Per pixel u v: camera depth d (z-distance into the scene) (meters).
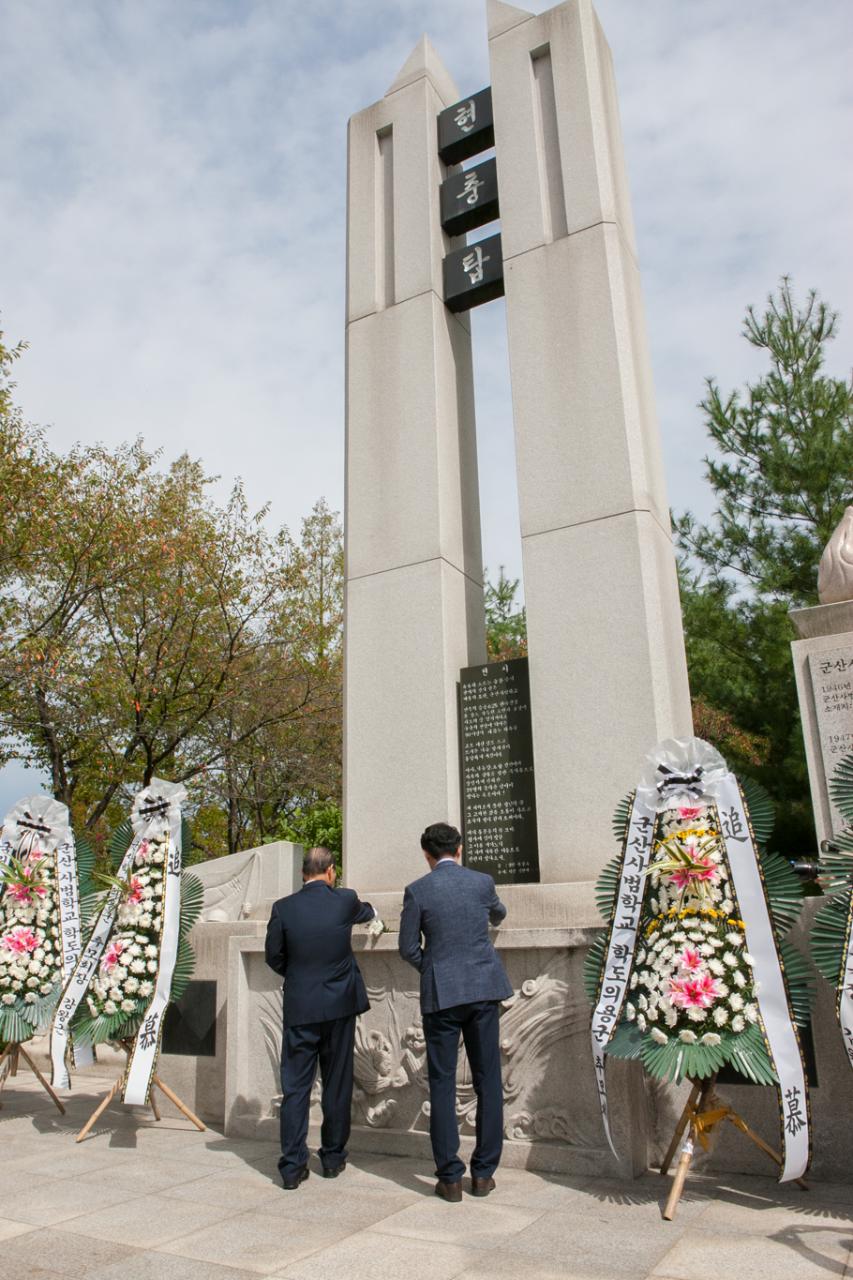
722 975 3.84
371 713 6.36
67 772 16.61
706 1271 3.04
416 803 6.03
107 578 14.96
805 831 12.70
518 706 5.98
